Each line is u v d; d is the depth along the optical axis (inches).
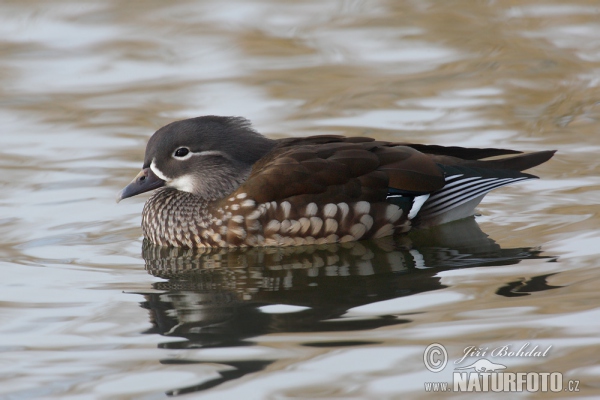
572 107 690.2
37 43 828.6
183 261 496.1
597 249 464.4
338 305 413.7
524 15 853.8
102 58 804.6
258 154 532.4
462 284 430.3
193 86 748.6
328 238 509.0
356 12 882.1
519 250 473.4
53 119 700.0
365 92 728.3
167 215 524.4
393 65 777.6
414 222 518.9
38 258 488.1
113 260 491.5
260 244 511.5
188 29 855.7
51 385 343.9
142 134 673.0
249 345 371.9
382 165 515.5
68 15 882.8
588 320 377.7
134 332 390.6
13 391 339.9
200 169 524.1
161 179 531.8
